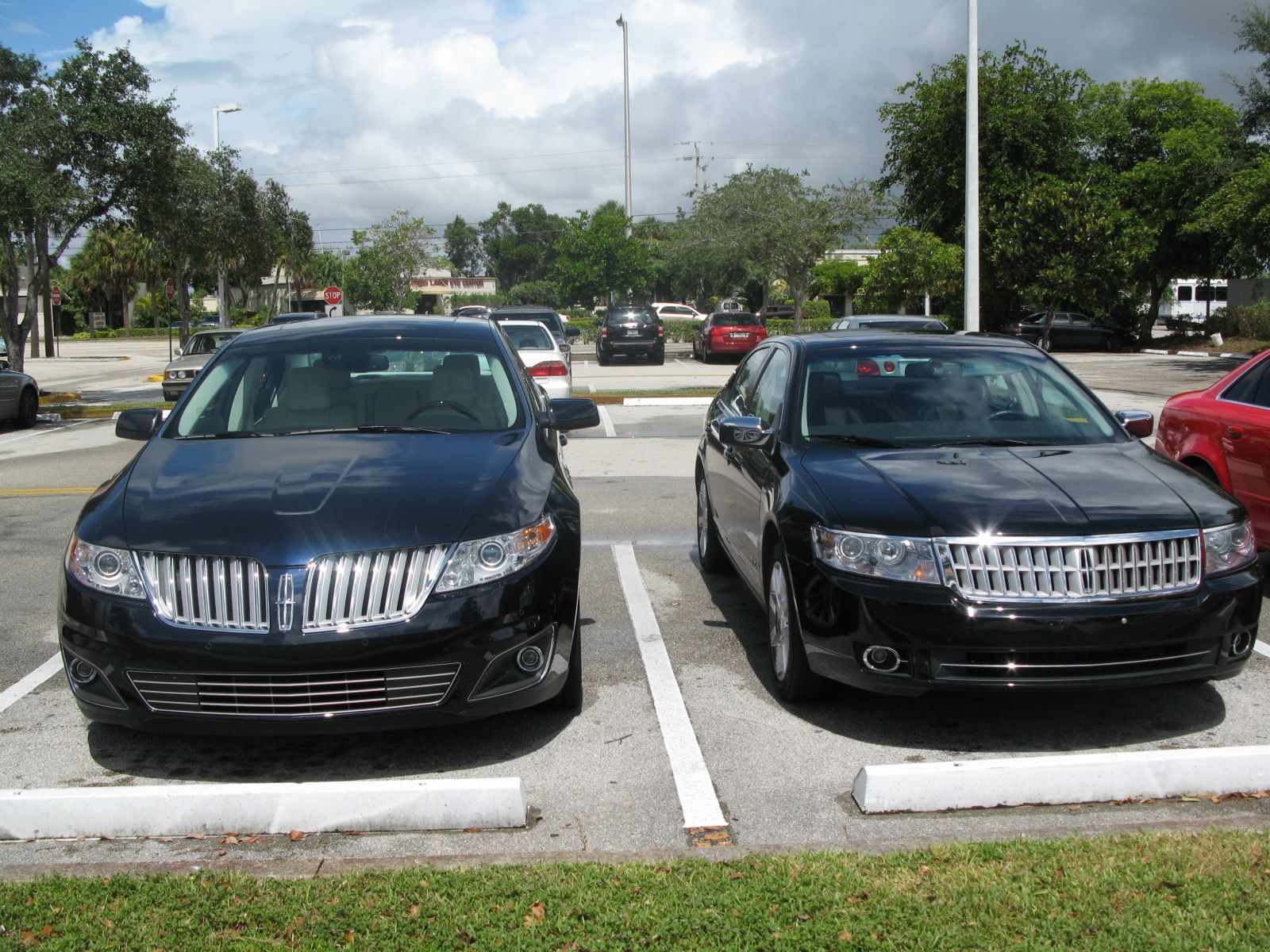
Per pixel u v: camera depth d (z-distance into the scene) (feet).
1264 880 9.77
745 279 197.57
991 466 15.20
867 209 118.11
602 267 160.56
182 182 74.28
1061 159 117.19
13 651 18.37
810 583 14.07
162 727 12.60
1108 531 13.12
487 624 12.76
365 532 12.78
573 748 13.93
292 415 17.28
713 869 10.18
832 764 13.34
